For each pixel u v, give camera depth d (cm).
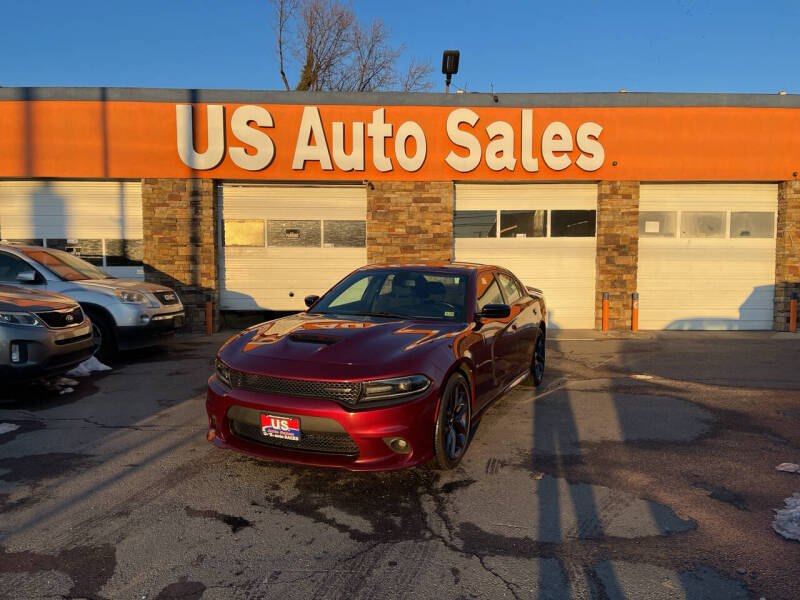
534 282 1170
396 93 1101
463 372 403
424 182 1121
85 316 628
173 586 245
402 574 257
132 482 360
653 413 538
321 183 1139
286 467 388
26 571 255
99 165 1081
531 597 239
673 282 1173
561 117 1112
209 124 1084
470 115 1103
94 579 249
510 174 1123
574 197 1158
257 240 1148
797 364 796
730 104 1118
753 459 413
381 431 328
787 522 307
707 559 271
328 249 1155
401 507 328
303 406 331
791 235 1141
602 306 1140
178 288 1110
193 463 394
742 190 1166
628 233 1138
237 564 264
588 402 580
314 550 277
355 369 339
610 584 249
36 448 423
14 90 1062
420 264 542
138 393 600
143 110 1077
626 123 1116
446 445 373
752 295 1173
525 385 646
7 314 525
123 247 1127
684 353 891
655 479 374
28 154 1071
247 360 364
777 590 245
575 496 345
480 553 276
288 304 1158
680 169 1126
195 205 1102
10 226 1116
